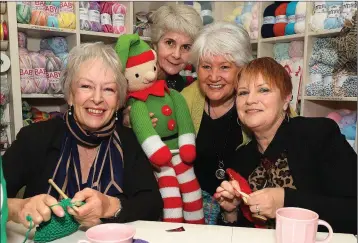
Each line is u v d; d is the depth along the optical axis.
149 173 1.06
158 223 0.87
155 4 2.56
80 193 0.79
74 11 1.96
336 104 2.22
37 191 0.99
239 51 1.23
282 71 1.01
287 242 0.64
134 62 1.22
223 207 1.05
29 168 1.02
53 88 1.91
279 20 2.17
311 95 1.99
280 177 1.05
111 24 2.13
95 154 1.07
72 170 1.02
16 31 1.76
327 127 1.04
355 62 1.75
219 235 0.79
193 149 1.24
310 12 1.98
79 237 0.79
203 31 1.30
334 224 0.92
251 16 2.37
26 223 0.75
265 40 2.26
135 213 0.90
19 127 1.81
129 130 1.16
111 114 1.03
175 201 1.22
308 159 1.01
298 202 0.89
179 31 1.49
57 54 2.00
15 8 1.74
